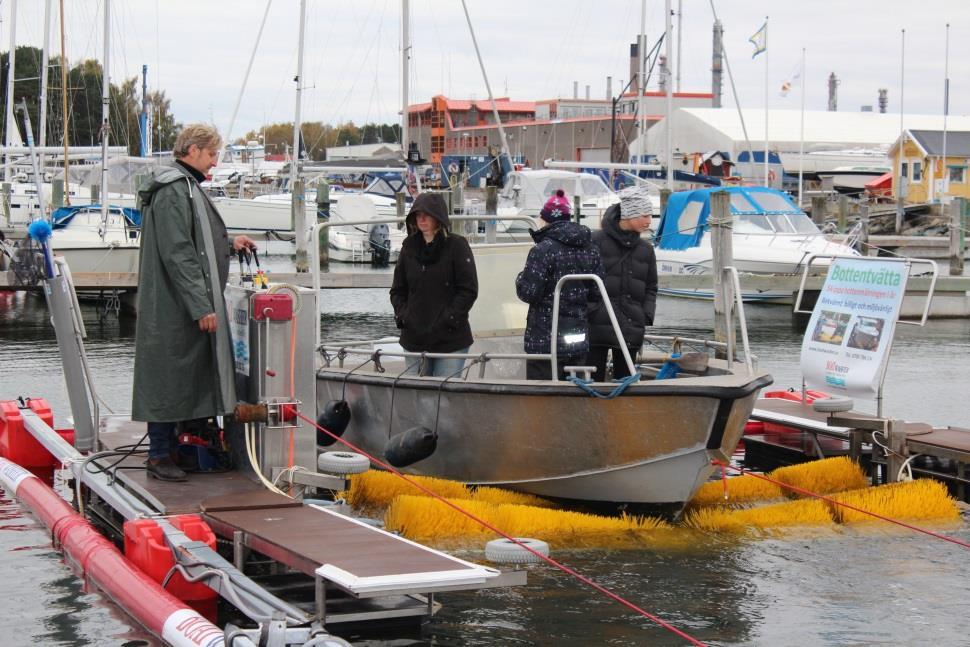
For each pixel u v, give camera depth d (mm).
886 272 7629
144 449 6531
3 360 13672
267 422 5684
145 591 4809
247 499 5359
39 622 4828
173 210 5461
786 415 8484
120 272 19094
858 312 7812
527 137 58688
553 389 6480
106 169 22969
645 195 7039
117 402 10562
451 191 23266
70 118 50625
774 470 7906
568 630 4840
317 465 6391
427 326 7199
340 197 32656
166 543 5012
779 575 5715
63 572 5562
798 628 4922
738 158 44031
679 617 5043
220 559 4688
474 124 74375
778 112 53906
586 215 28344
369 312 20422
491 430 6902
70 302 6805
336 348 8086
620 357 7152
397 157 41094
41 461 8141
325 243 20328
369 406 7695
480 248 8516
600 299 6988
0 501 7125
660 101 59156
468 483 7285
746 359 6742
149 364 5551
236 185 43750
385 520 6484
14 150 29453
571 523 6488
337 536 4738
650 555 6059
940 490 7176
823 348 8062
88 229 21531
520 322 8586
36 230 6664
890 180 45500
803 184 50250
